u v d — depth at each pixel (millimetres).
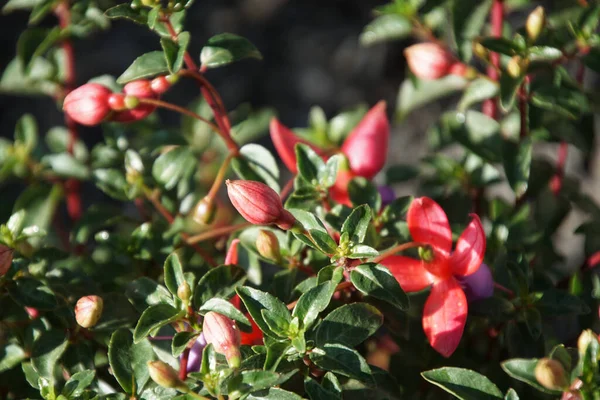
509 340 461
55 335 449
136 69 457
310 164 461
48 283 463
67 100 461
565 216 542
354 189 466
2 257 429
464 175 529
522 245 501
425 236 439
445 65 496
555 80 489
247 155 481
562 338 547
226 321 409
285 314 418
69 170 533
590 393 402
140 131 557
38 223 542
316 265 463
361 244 426
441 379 417
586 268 500
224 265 439
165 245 484
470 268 437
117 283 492
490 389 415
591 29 485
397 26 539
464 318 434
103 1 542
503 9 523
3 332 478
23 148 552
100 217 510
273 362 412
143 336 425
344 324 423
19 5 536
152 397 429
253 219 422
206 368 408
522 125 496
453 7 521
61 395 427
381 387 462
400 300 421
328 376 421
